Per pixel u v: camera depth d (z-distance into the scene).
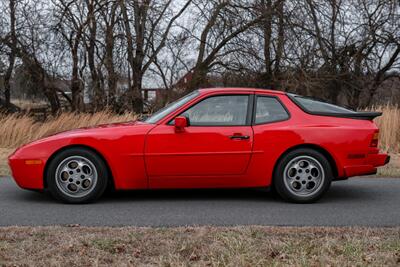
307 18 24.44
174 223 5.53
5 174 9.09
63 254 4.23
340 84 27.53
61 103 25.50
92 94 23.94
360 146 6.66
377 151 6.78
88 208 6.32
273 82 24.69
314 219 5.76
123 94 23.81
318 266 3.95
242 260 4.00
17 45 23.94
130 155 6.44
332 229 5.14
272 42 24.47
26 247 4.41
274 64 24.77
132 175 6.48
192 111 6.62
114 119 16.27
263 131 6.56
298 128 6.58
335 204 6.64
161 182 6.54
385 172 9.27
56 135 6.61
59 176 6.49
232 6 24.17
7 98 25.11
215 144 6.49
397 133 13.73
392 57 29.92
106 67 23.80
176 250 4.33
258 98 6.73
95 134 6.47
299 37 24.25
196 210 6.23
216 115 6.62
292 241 4.56
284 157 6.57
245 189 7.61
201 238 4.66
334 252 4.27
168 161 6.46
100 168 6.48
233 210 6.24
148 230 5.04
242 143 6.51
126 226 5.31
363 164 6.68
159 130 6.50
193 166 6.49
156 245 4.48
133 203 6.64
